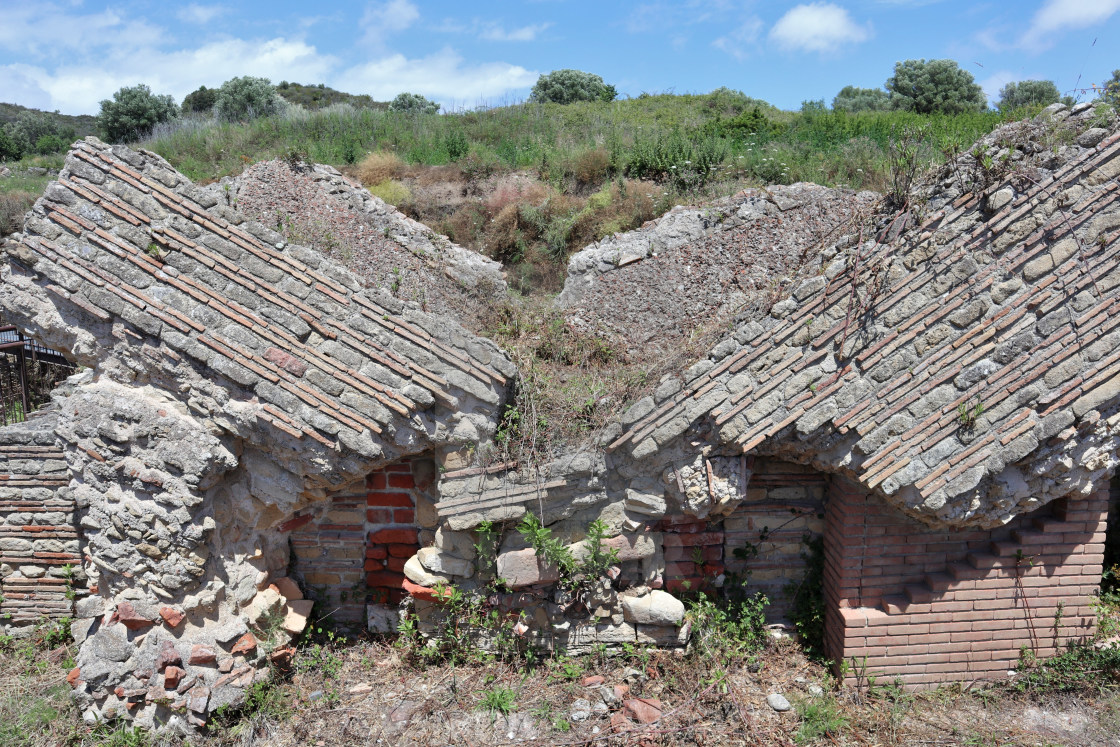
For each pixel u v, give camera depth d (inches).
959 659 223.1
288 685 226.7
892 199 206.7
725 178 524.4
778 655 238.1
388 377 207.8
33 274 203.0
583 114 834.2
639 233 393.4
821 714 207.3
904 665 222.2
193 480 206.2
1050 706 214.5
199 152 730.2
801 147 603.5
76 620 232.7
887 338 199.9
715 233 383.2
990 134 208.4
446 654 239.6
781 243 372.8
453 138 682.2
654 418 212.4
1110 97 200.2
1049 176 192.1
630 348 326.6
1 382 394.6
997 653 223.8
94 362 210.8
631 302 369.4
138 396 208.7
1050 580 220.2
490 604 231.9
